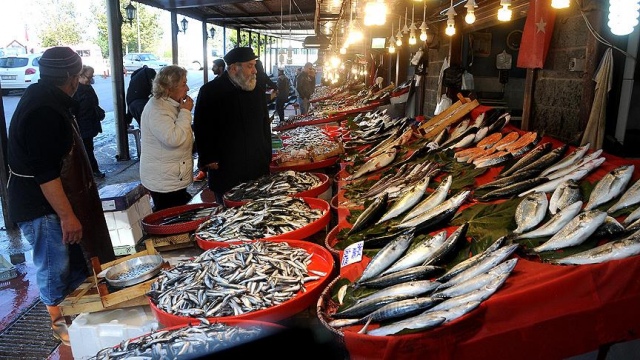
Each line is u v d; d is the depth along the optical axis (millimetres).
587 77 4379
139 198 5137
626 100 4434
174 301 2664
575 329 2061
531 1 5059
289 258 3000
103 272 3320
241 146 4969
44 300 3676
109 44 10492
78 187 3646
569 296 2057
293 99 24312
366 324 2141
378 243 2951
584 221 2305
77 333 2953
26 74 22828
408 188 3676
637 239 2076
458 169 3941
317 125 9852
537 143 3893
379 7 4555
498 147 4137
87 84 8984
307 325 2344
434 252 2568
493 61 9297
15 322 4184
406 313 2125
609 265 2047
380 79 14414
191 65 54500
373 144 6730
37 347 3781
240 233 3547
